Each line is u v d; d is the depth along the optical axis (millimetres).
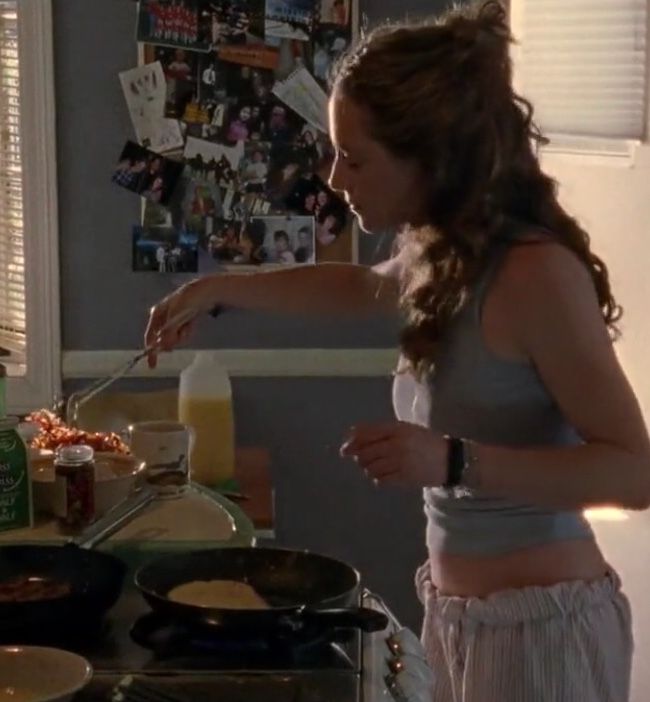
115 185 3205
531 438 1782
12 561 1718
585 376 1676
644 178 3281
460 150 1697
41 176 3184
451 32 1717
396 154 1703
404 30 1737
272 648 1521
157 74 3162
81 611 1557
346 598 1596
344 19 3162
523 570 1834
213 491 2361
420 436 1630
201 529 1969
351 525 3355
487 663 1827
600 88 3424
